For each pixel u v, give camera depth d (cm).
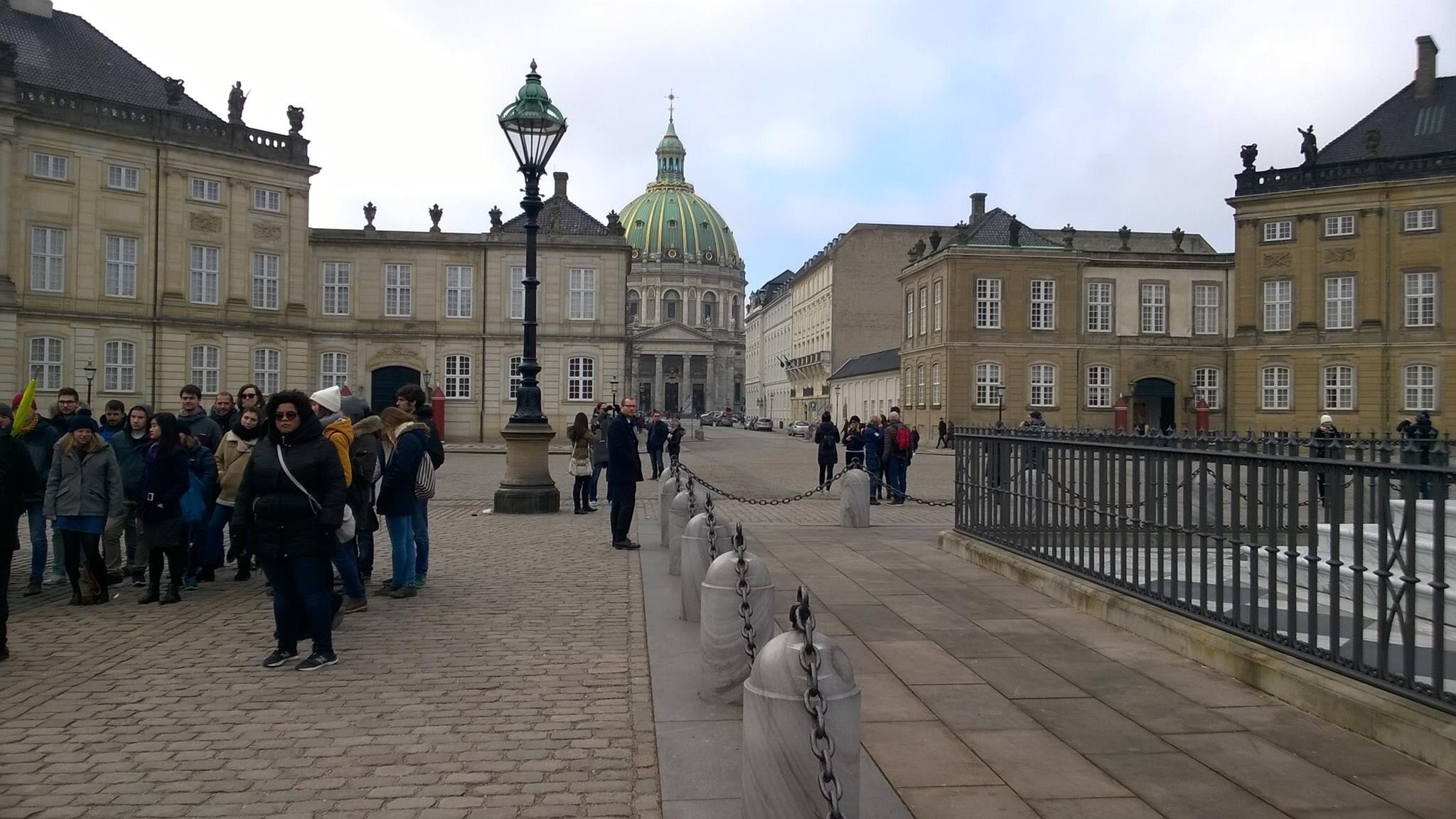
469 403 5359
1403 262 4703
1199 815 480
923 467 3822
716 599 662
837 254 9000
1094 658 771
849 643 824
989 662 760
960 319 5581
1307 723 611
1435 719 546
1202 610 784
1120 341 5659
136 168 4291
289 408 762
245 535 1130
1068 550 1033
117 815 490
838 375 8650
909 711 641
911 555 1330
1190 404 5678
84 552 1048
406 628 895
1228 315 5728
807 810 420
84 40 4512
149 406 1146
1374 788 510
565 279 5400
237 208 4578
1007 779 525
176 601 1028
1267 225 5053
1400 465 579
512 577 1158
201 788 525
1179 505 819
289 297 4769
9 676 742
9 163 3928
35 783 531
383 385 5312
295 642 784
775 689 427
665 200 17400
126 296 4278
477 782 534
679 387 16575
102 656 804
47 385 4075
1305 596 709
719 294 17175
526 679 733
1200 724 611
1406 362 4700
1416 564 607
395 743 596
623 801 508
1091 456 970
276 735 609
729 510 2034
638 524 1694
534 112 1772
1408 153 4872
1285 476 691
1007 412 5588
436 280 5319
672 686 704
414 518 1054
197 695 695
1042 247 5691
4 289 3922
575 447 1861
